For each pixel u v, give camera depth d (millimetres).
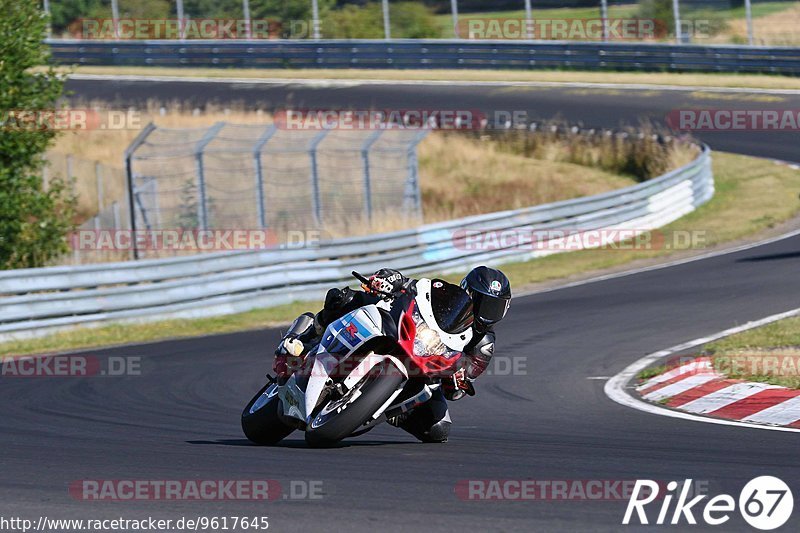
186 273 61531
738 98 122875
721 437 26969
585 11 159625
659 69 137375
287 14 155125
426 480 21500
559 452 25141
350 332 24781
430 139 116062
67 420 32156
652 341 45812
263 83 140750
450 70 144000
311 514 18734
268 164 92562
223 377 41094
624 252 78812
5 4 67250
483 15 160875
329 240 68312
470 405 34781
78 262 73625
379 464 23484
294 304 65812
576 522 17969
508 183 107062
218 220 86375
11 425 31172
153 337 55031
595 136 113062
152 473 22750
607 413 32094
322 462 23828
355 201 90688
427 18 156125
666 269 70375
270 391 27547
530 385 38031
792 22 148000
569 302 59781
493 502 19422
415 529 17609
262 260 65125
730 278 63312
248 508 19281
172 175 86938
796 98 121188
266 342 51188
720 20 147000
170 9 157000
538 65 141875
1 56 66750
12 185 68688
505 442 27266
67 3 156875
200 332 56625
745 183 101812
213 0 155625
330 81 140375
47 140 69625
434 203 103625
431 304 24844
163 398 36688
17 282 54781
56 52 152500
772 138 117750
